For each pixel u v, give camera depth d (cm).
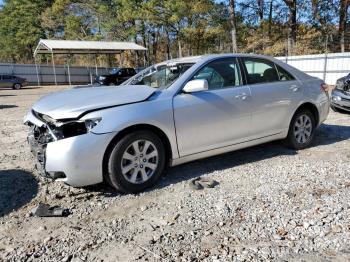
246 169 501
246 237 321
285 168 503
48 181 468
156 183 454
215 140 482
